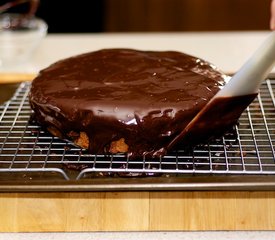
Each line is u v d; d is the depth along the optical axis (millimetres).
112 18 1846
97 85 729
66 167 672
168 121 669
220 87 719
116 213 669
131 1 1822
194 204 665
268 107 784
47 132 741
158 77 744
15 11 1453
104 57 816
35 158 691
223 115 682
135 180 625
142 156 685
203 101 684
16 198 667
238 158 681
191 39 1214
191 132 674
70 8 1512
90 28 1548
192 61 797
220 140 718
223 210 666
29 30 1183
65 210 670
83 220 672
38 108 724
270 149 697
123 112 672
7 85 868
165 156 686
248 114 766
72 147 710
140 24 1853
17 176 656
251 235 664
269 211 664
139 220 671
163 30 1858
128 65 786
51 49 1178
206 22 1854
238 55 1126
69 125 699
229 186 616
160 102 681
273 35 632
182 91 706
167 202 665
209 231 671
